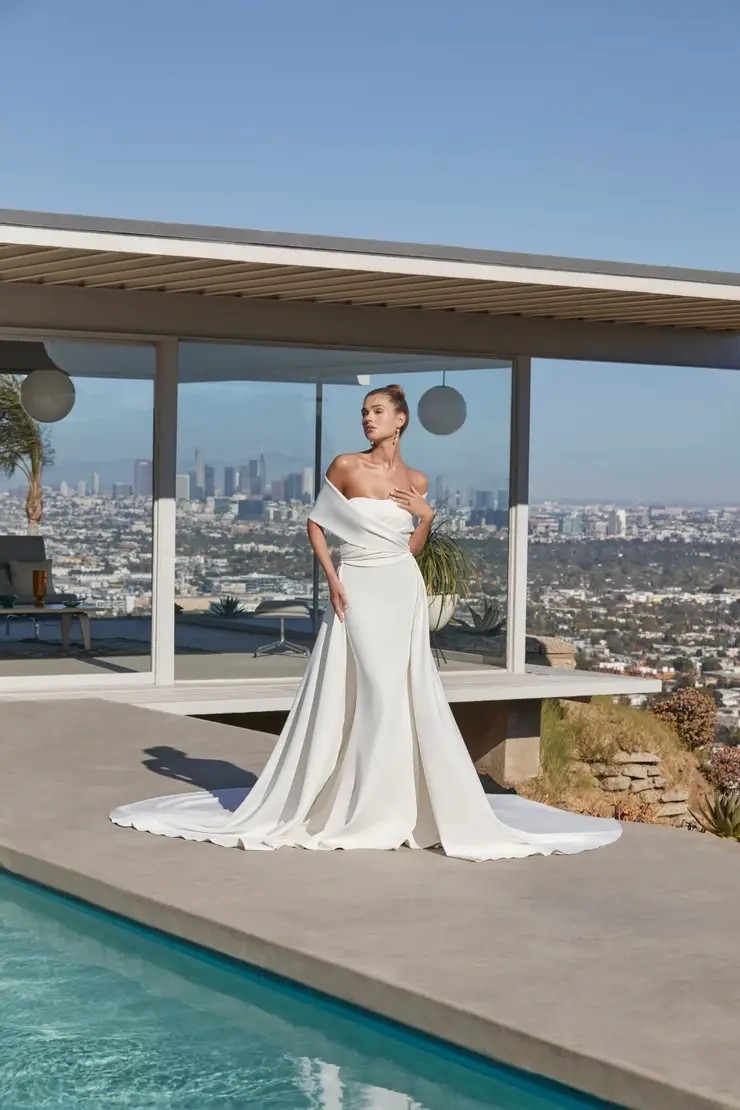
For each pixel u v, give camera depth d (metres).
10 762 7.90
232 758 8.09
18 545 11.09
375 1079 4.11
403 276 9.72
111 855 5.87
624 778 14.84
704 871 5.75
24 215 8.45
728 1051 3.82
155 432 11.25
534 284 9.89
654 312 11.64
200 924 5.04
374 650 5.91
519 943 4.76
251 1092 4.02
